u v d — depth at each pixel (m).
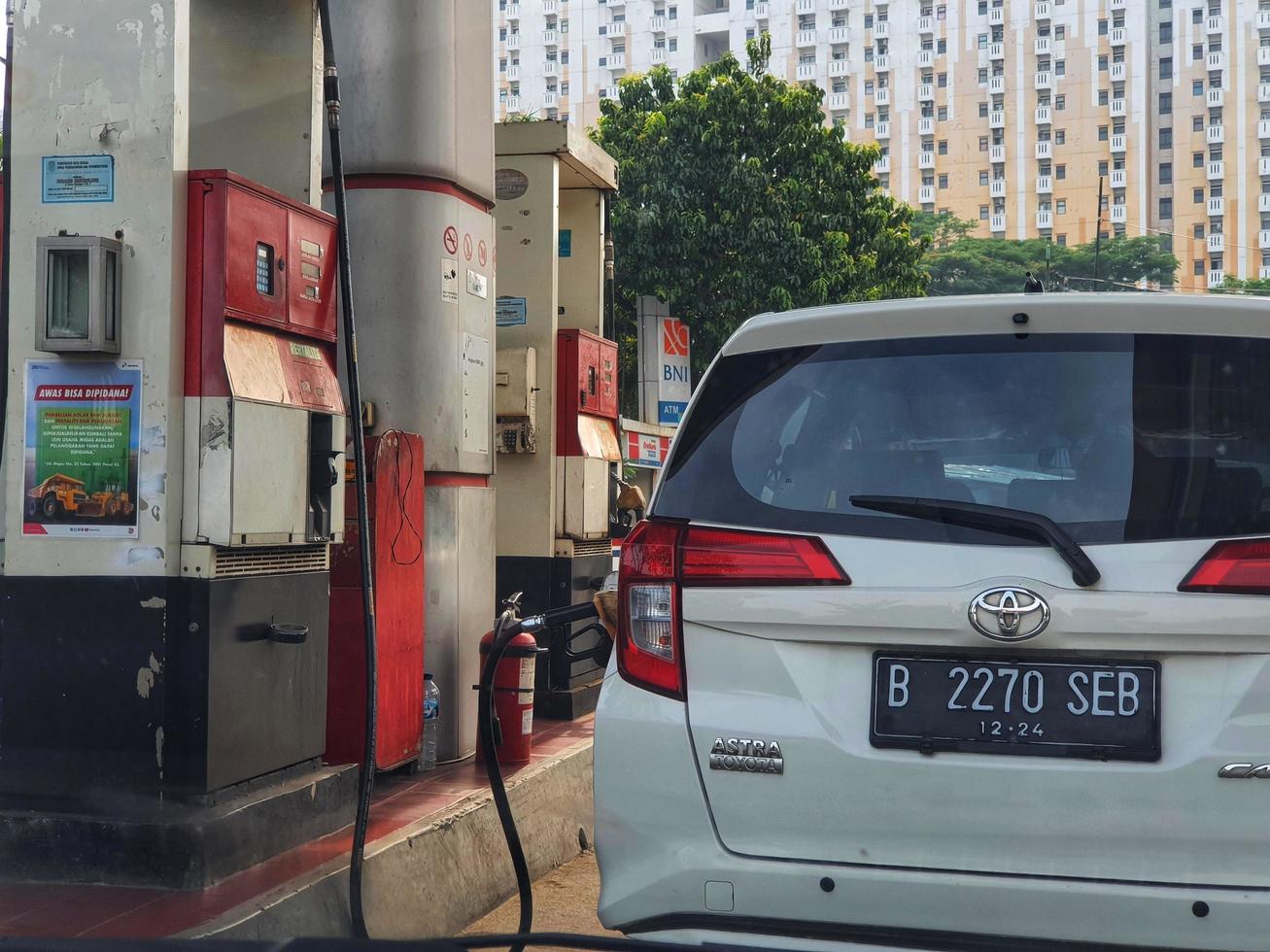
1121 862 2.37
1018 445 2.58
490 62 6.89
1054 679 2.44
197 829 4.05
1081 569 2.43
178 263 4.26
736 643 2.61
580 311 9.16
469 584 6.59
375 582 5.65
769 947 2.50
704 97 23.77
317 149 5.85
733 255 23.62
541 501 8.23
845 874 2.48
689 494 2.75
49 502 4.28
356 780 4.99
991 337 2.68
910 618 2.49
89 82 4.27
